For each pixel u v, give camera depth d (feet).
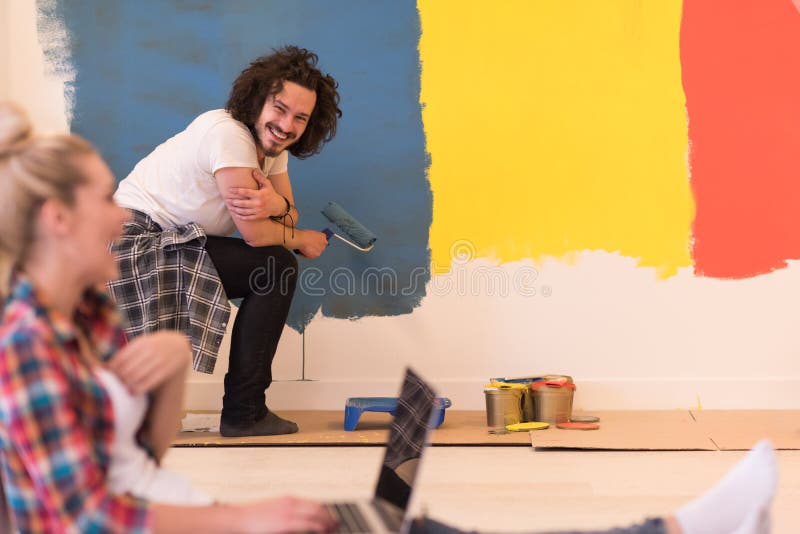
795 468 8.20
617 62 12.01
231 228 10.06
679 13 11.94
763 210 11.93
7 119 3.63
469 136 12.12
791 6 11.85
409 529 4.00
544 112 12.08
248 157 9.58
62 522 3.30
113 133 12.16
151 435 4.12
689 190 11.98
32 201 3.54
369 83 12.16
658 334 12.03
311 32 12.16
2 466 3.59
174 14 12.16
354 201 12.20
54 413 3.28
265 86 9.45
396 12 12.15
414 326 12.19
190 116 12.16
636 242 12.05
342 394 12.18
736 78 11.93
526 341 12.15
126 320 9.50
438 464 8.69
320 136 10.09
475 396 12.12
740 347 11.94
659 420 10.95
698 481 7.86
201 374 12.17
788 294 11.90
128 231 9.63
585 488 7.65
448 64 12.11
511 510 6.95
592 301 12.09
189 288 9.61
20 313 3.43
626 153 12.02
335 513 4.08
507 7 12.07
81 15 12.14
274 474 8.32
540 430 10.27
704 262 11.98
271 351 10.19
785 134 11.89
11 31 12.15
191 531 3.45
